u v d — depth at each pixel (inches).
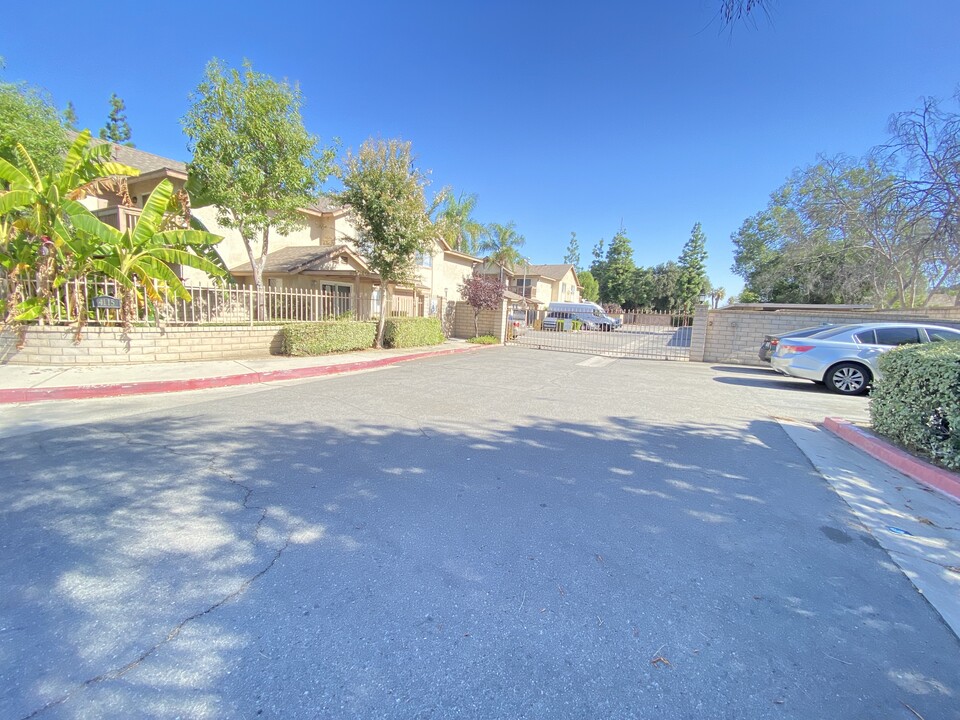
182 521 126.1
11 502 134.9
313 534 121.6
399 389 323.0
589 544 121.1
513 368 457.7
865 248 685.3
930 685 79.6
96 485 147.9
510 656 83.2
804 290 917.8
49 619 87.7
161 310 390.9
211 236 389.4
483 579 104.8
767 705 74.9
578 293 2064.5
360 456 181.5
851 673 81.7
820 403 320.8
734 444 215.6
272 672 78.0
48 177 330.3
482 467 173.6
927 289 697.6
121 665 78.0
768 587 105.9
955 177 401.1
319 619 90.5
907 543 127.7
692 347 585.0
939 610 99.6
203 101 475.2
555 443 206.8
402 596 98.1
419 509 137.6
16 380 287.6
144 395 286.0
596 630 90.3
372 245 550.0
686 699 75.5
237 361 402.6
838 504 151.7
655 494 154.4
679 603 99.1
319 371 387.9
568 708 73.4
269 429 214.8
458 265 1127.6
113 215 552.1
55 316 341.7
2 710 68.9
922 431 189.0
